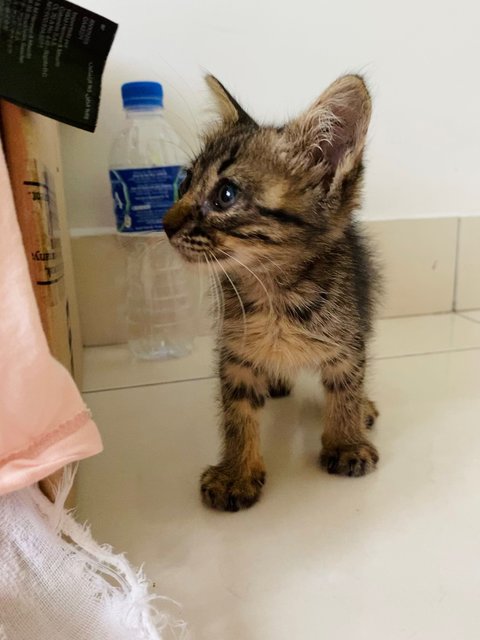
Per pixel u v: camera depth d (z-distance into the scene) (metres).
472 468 0.25
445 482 0.24
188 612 0.17
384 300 0.44
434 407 0.31
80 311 0.42
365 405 0.28
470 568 0.19
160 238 0.37
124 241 0.40
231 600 0.17
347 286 0.26
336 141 0.24
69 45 0.17
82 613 0.15
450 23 0.42
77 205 0.40
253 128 0.26
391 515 0.21
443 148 0.45
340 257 0.26
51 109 0.17
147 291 0.42
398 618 0.17
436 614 0.17
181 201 0.25
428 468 0.25
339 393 0.26
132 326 0.42
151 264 0.41
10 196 0.15
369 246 0.36
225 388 0.26
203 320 0.43
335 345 0.26
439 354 0.39
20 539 0.15
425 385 0.34
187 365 0.38
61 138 0.38
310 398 0.34
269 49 0.40
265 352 0.26
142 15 0.38
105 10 0.37
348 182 0.24
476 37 0.43
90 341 0.43
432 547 0.20
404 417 0.30
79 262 0.40
